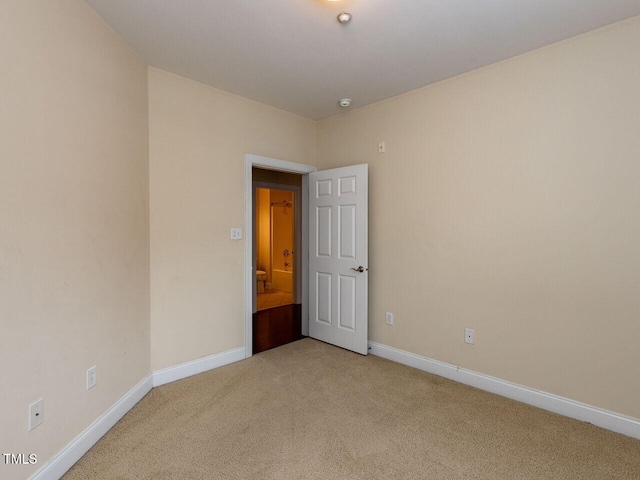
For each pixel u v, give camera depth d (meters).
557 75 2.24
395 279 3.18
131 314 2.31
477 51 2.35
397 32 2.12
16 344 1.43
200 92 2.87
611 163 2.05
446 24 2.04
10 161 1.40
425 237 2.95
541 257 2.32
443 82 2.81
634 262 1.99
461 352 2.74
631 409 2.01
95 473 1.68
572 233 2.20
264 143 3.36
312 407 2.32
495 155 2.52
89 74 1.89
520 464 1.75
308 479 1.64
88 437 1.85
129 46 2.29
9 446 1.39
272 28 2.09
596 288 2.12
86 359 1.86
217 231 3.00
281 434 2.01
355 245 3.35
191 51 2.37
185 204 2.78
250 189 3.23
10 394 1.40
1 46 1.36
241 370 2.95
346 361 3.17
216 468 1.71
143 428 2.06
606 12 1.92
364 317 3.30
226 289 3.08
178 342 2.76
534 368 2.37
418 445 1.91
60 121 1.68
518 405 2.37
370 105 3.35
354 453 1.83
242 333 3.22
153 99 2.59
